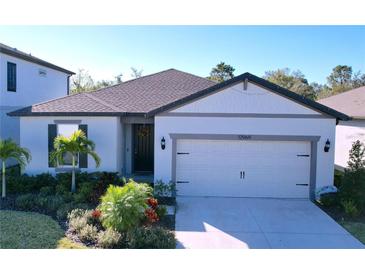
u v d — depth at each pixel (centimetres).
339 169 2083
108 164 1588
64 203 1209
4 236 914
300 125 1398
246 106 1409
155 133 1434
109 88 1912
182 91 1888
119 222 891
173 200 1351
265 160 1441
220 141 1443
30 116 1569
